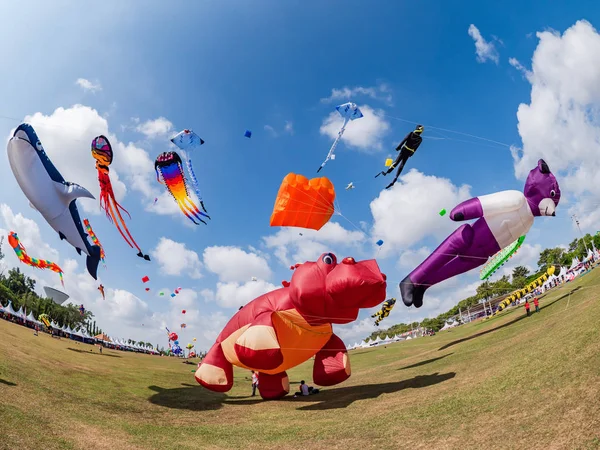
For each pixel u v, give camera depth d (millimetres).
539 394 8625
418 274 18281
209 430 11328
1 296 56969
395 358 26562
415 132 11297
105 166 9836
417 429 8891
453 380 12602
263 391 16344
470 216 16719
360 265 13086
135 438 9875
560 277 39594
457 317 71062
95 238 11477
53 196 10055
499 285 67875
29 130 9344
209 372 15414
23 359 17156
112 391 15414
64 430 9367
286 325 14195
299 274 13586
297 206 13273
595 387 7711
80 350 31672
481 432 7777
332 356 15250
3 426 8469
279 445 9500
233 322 15680
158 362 37094
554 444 6473
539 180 17000
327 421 11094
